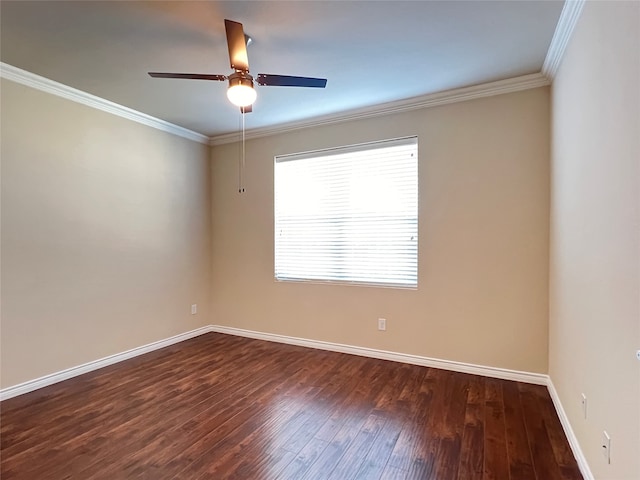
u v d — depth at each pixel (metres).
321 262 3.91
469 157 3.13
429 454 1.99
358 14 2.04
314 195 3.95
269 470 1.86
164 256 4.01
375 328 3.59
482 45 2.39
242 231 4.42
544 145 2.86
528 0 1.92
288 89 3.06
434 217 3.28
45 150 2.92
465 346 3.18
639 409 1.17
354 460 1.95
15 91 2.73
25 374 2.79
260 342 4.17
